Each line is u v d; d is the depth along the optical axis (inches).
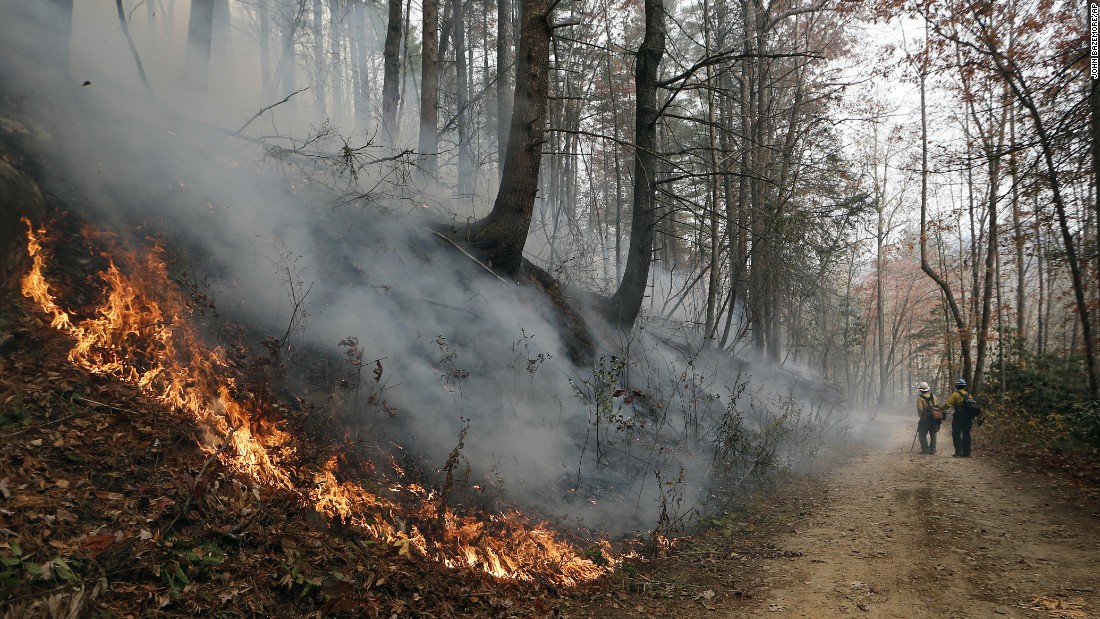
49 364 179.6
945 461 488.4
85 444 162.7
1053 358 705.6
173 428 181.5
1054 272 665.0
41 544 131.0
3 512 133.8
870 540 268.4
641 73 483.5
